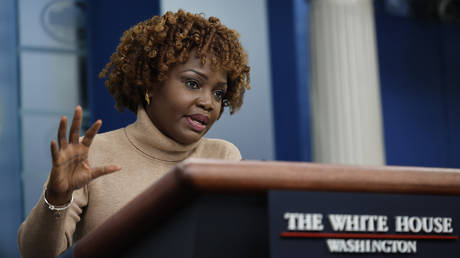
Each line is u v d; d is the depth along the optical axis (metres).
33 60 5.19
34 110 5.12
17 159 5.01
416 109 7.28
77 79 5.27
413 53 7.36
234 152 1.57
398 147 7.10
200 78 1.41
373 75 5.75
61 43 5.28
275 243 0.77
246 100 5.29
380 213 0.83
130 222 0.83
